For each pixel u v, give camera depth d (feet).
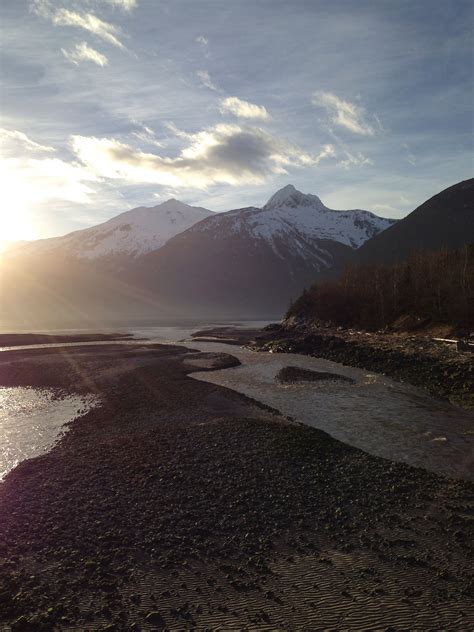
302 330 262.06
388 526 43.45
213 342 262.26
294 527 43.50
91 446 70.44
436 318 188.55
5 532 42.96
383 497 49.78
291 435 71.82
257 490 51.85
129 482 54.70
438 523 43.93
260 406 95.20
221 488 52.54
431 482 53.72
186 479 55.26
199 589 34.19
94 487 53.47
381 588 33.76
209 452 65.00
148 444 69.67
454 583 34.24
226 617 31.01
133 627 29.94
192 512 46.50
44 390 122.01
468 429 76.38
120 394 111.86
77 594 33.76
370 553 38.78
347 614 30.99
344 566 36.86
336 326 253.44
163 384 122.52
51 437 77.92
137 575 36.09
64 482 55.31
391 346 157.48
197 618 30.96
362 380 123.24
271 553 39.01
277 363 162.91
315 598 32.83
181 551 39.42
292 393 108.58
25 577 35.83
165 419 86.53
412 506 47.60
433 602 32.04
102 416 90.74
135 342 262.67
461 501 48.62
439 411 88.84
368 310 242.17
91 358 180.34
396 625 29.76
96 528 43.45
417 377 118.01
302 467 58.75
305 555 38.68
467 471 57.47
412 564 36.96
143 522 44.55
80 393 115.65
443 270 221.66
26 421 89.66
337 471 57.47
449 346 142.20
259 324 481.05
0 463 65.51
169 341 271.08
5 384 132.16
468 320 168.66
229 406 95.96
